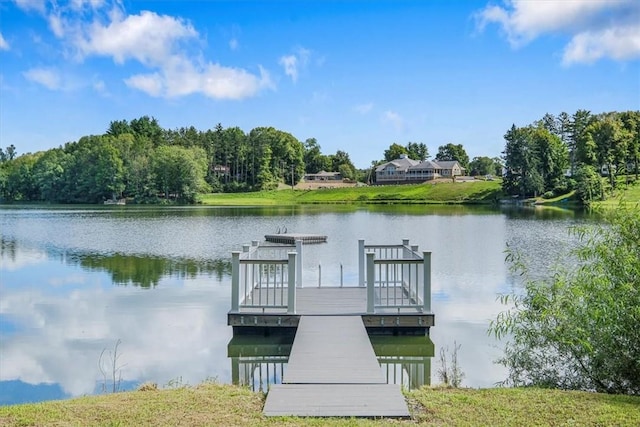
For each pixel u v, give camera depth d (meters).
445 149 137.00
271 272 16.27
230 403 5.17
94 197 80.31
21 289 14.25
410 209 61.53
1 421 4.55
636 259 5.73
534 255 19.98
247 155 103.44
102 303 12.42
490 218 42.69
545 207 59.00
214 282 15.37
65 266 18.62
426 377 7.36
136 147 86.56
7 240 27.44
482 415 4.71
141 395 5.53
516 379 6.62
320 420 4.64
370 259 9.16
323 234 30.58
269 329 9.27
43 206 72.00
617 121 71.00
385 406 5.02
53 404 5.16
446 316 10.93
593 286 5.97
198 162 83.06
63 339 9.42
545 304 6.33
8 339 9.45
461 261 19.09
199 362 8.11
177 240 27.64
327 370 6.39
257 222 41.09
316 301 10.28
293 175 111.38
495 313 11.18
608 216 6.41
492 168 128.62
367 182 122.06
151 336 9.58
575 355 6.04
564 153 76.62
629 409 4.74
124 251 22.97
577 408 4.81
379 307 9.27
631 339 5.61
